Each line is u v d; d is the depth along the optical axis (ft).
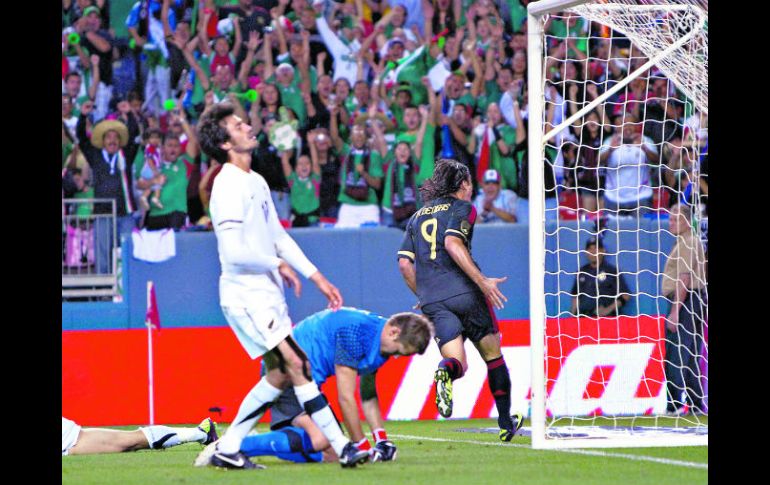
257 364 125.70
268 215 62.08
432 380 124.06
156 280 147.74
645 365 123.95
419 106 168.25
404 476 57.06
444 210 83.15
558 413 121.80
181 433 79.97
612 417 119.24
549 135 82.84
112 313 146.61
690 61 102.06
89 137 158.51
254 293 59.41
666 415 120.78
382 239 150.10
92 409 121.08
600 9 96.94
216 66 165.58
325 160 164.25
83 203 155.02
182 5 165.37
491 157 168.96
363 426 113.19
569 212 167.43
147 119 161.58
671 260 130.11
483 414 124.77
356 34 169.78
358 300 149.48
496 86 171.42
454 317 82.12
